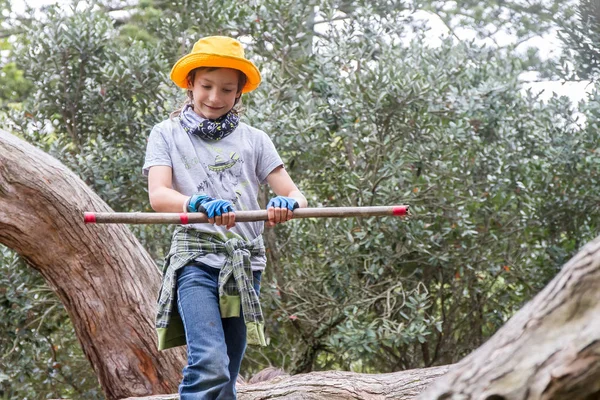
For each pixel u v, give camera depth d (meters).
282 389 4.43
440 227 7.42
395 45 8.15
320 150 7.56
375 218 7.11
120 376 5.36
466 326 8.09
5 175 5.14
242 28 8.19
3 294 7.00
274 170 3.80
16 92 10.77
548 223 7.66
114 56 8.07
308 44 9.10
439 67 7.84
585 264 1.81
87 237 5.28
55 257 5.27
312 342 7.41
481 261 7.46
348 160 7.75
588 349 1.72
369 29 7.94
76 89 8.12
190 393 3.38
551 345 1.78
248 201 3.68
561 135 7.64
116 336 5.36
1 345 7.37
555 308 1.81
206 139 3.67
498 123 7.75
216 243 3.55
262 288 7.36
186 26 8.45
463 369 1.88
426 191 7.26
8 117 8.04
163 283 3.63
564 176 7.61
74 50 8.05
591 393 1.73
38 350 7.59
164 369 5.37
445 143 7.32
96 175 7.47
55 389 8.16
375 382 4.43
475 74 8.01
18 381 7.43
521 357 1.80
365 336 6.68
